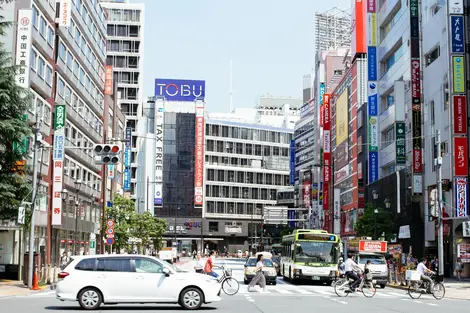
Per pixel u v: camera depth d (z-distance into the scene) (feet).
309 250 132.05
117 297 68.18
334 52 385.09
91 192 237.45
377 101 242.78
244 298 89.66
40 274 117.50
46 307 71.67
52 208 175.42
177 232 471.62
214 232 483.51
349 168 299.58
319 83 382.42
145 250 347.77
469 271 160.56
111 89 268.21
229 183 495.82
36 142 112.68
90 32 230.48
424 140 185.06
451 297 99.14
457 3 160.45
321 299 89.35
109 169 268.00
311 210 374.84
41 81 161.48
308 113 460.55
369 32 247.50
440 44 173.58
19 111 116.47
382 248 140.46
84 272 68.69
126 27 437.17
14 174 117.70
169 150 474.90
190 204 476.13
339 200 313.94
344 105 314.76
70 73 197.57
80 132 217.15
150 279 68.64
